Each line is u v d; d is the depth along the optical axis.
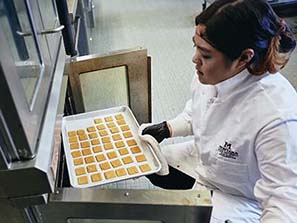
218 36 0.78
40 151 0.58
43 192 0.60
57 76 0.79
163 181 1.26
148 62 1.35
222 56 0.81
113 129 1.16
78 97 1.32
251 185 0.97
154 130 1.25
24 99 0.53
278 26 0.80
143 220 0.75
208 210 0.71
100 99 1.41
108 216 0.74
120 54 1.29
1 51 0.45
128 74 1.35
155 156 1.03
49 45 0.78
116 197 0.71
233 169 0.94
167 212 0.72
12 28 0.53
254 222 0.97
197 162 1.23
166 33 3.65
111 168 0.99
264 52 0.82
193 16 4.13
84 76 1.29
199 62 0.87
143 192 0.72
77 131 1.14
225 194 1.03
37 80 0.64
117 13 4.29
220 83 0.89
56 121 0.71
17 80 0.50
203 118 1.00
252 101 0.87
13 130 0.52
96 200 0.70
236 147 0.90
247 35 0.77
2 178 0.56
